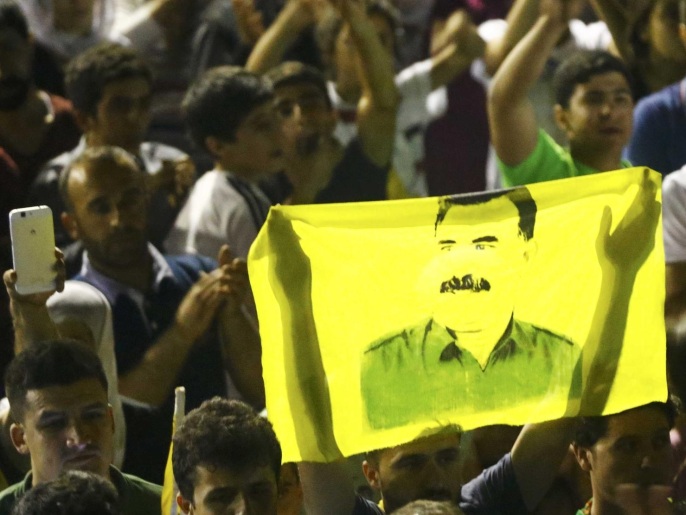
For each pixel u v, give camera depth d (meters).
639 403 11.36
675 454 12.48
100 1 22.25
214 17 22.64
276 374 11.45
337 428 11.42
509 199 11.55
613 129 17.39
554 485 12.95
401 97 21.89
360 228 11.54
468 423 11.43
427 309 11.49
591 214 11.49
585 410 11.41
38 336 12.46
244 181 17.91
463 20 22.44
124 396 15.54
